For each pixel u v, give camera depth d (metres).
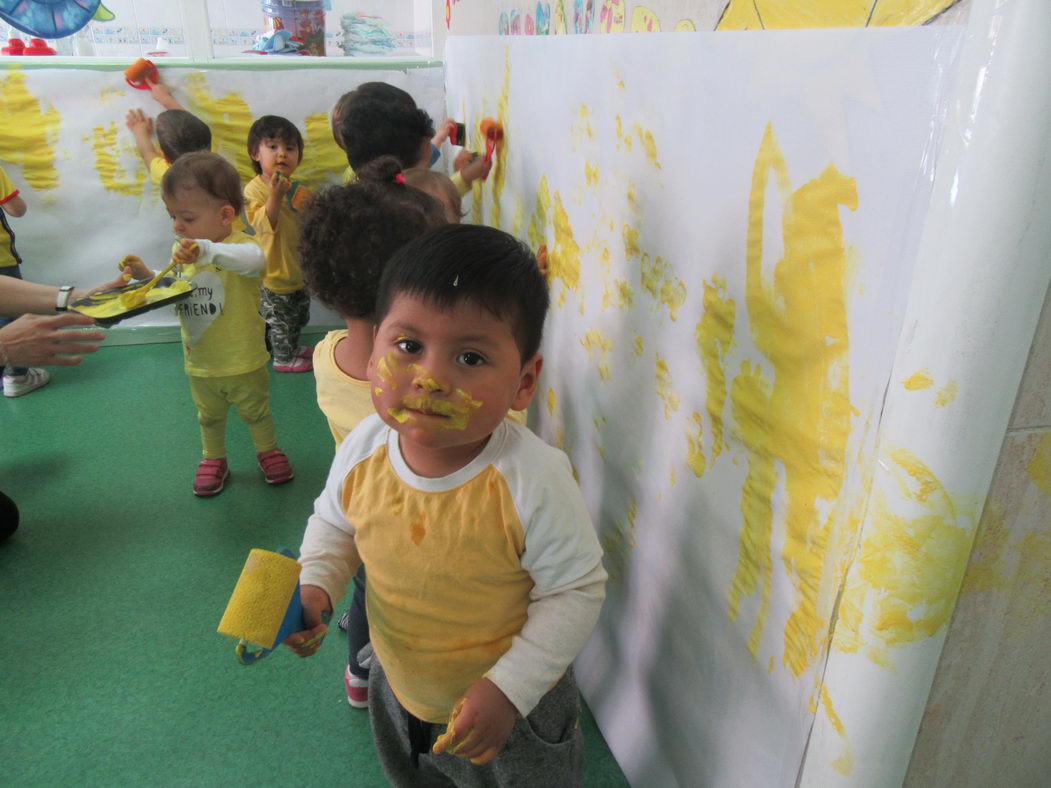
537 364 0.74
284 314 2.55
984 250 0.45
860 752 0.61
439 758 0.89
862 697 0.59
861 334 0.56
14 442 2.11
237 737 1.21
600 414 1.12
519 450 0.73
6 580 1.56
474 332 0.65
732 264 0.73
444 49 2.66
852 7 0.55
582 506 0.75
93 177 2.61
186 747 1.19
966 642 0.58
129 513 1.80
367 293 0.90
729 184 0.72
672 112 0.82
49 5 2.44
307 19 2.98
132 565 1.62
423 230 0.94
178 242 1.59
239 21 3.61
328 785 1.14
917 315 0.49
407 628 0.77
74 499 1.85
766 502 0.72
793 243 0.63
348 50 3.36
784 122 0.62
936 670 0.58
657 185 0.87
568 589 0.73
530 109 1.35
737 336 0.73
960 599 0.56
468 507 0.72
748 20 0.68
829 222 0.59
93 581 1.56
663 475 0.94
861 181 0.55
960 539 0.52
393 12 3.58
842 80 0.55
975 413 0.49
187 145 2.44
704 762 0.90
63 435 2.15
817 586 0.65
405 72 2.65
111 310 1.43
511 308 0.66
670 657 0.97
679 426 0.88
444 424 0.66
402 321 0.66
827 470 0.62
